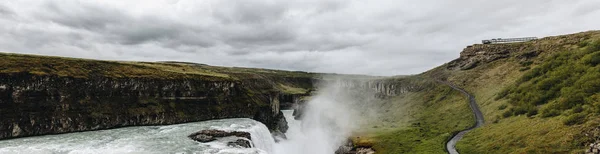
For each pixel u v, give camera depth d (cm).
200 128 8762
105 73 9406
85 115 8006
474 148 6044
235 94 13300
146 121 9294
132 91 9688
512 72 11769
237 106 12562
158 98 10288
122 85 9444
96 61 10025
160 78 10594
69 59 9244
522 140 5347
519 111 7294
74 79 8294
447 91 13325
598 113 4800
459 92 12388
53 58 8881
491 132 6675
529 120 6309
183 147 6184
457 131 7806
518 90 8900
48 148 5809
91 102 8438
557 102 6400
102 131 7881
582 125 4656
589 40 10556
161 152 5762
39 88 7431
